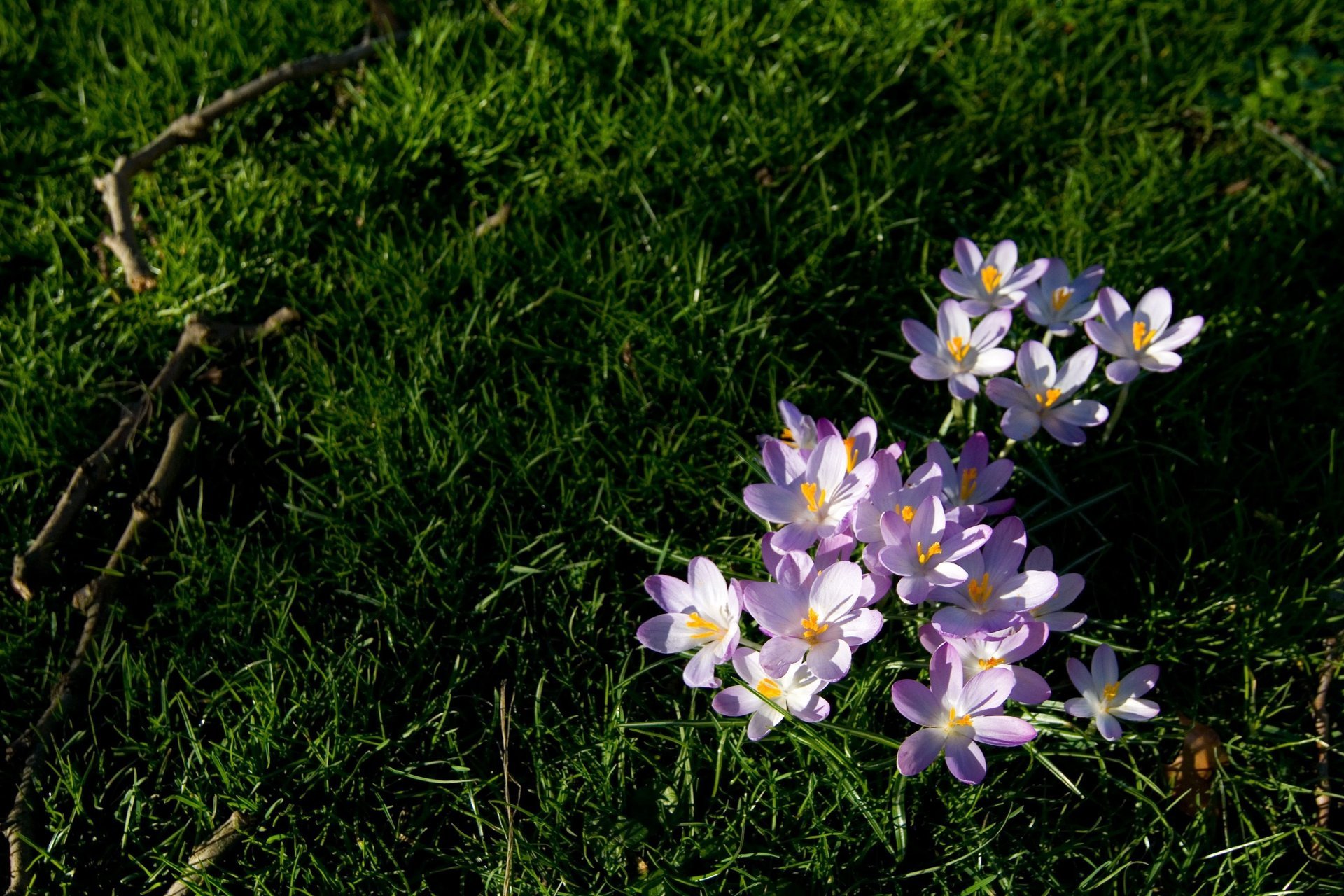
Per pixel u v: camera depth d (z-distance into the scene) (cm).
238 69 131
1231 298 116
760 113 126
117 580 108
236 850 99
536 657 105
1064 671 104
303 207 123
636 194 123
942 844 98
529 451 111
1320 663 104
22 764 102
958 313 105
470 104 126
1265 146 127
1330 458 109
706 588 96
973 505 97
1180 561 107
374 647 106
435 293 118
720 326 115
